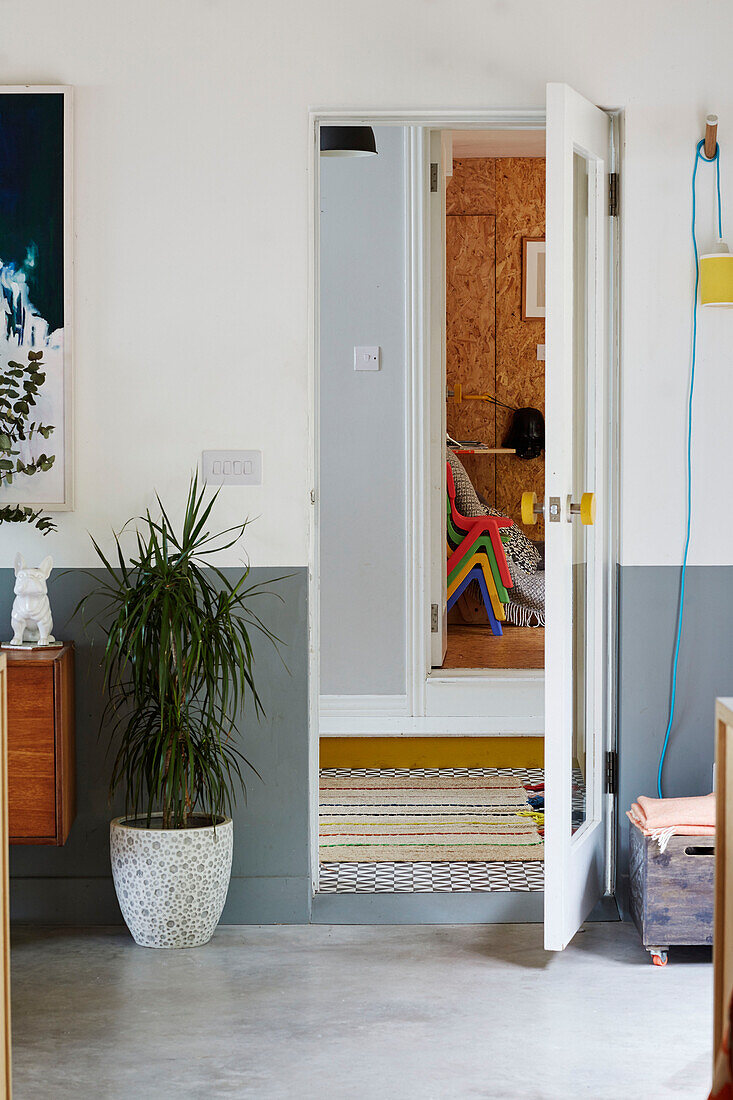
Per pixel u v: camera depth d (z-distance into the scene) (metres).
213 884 3.28
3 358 3.48
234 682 3.24
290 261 3.51
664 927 3.16
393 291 5.21
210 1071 2.57
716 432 3.54
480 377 8.42
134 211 3.50
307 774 3.54
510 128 3.63
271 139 3.49
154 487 3.54
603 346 3.54
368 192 5.19
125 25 3.47
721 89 3.51
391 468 5.20
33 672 3.21
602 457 3.56
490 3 3.49
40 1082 2.53
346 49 3.48
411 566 5.20
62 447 3.49
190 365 3.52
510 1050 2.68
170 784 3.17
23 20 3.47
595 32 3.50
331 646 5.22
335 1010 2.89
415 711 5.21
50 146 3.46
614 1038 2.74
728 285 3.42
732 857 1.84
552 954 3.27
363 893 3.58
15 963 3.21
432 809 4.56
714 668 3.56
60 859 3.54
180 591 3.18
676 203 3.53
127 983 3.05
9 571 3.53
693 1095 2.47
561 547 3.13
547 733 3.12
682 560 3.56
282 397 3.53
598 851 3.54
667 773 3.57
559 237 3.12
